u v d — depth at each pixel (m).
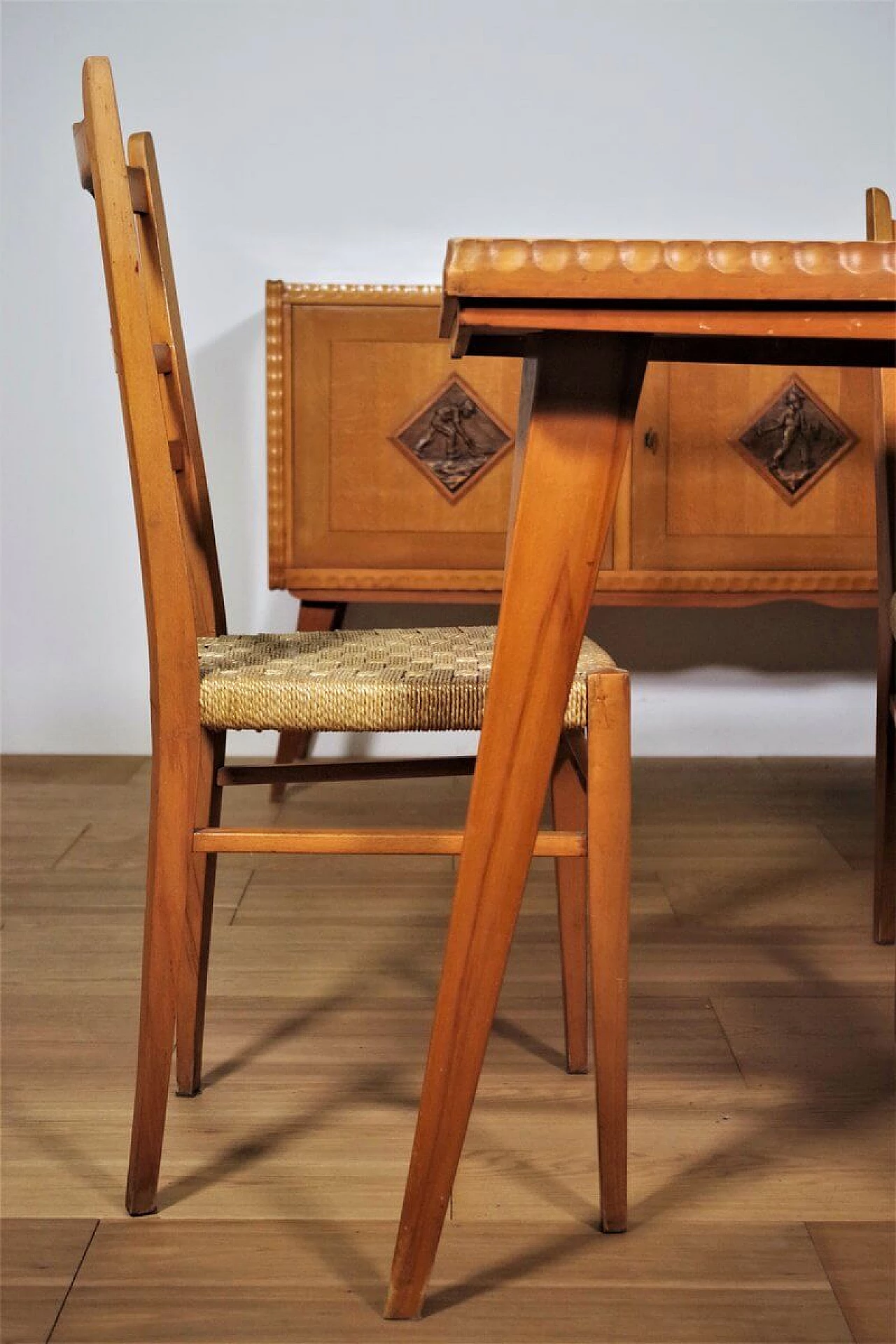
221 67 2.62
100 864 2.13
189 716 1.12
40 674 2.81
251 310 2.69
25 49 2.60
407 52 2.63
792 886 2.04
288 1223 1.18
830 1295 1.08
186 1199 1.22
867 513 2.30
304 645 1.34
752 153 2.66
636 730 2.85
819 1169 1.27
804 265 0.79
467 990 1.03
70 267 2.66
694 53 2.63
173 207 2.66
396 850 1.11
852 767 2.75
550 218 2.68
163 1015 1.16
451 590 2.32
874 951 1.79
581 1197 1.22
